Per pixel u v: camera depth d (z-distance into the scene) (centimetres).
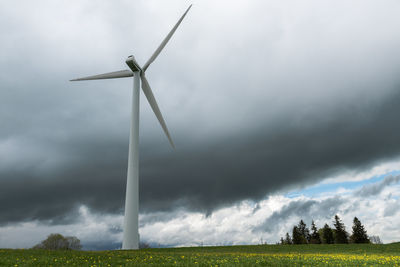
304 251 3528
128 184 3141
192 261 1606
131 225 2953
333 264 1595
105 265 1403
